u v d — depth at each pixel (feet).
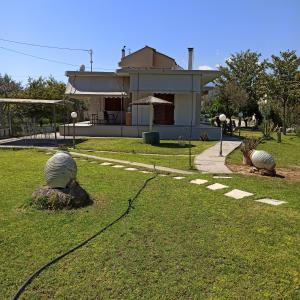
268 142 87.97
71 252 17.83
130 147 66.54
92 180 35.47
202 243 19.13
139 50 111.86
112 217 23.29
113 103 105.60
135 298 13.94
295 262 17.06
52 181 25.67
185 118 96.22
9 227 21.31
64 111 118.93
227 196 29.45
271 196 29.45
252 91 169.58
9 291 14.34
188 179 36.37
